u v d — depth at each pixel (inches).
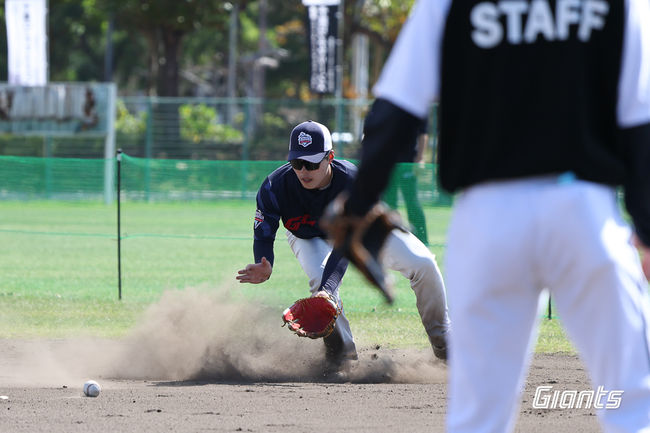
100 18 4879.4
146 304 1164.5
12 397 629.6
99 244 1923.0
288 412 575.5
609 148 302.4
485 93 294.0
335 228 312.2
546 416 555.8
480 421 310.7
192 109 3700.8
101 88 3287.4
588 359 311.0
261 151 3553.2
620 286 295.6
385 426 530.6
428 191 1619.1
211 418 554.3
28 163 2901.1
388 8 4613.7
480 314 303.6
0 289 1291.8
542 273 301.0
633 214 308.3
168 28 4416.8
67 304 1163.9
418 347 895.1
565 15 291.1
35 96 3307.1
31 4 3275.1
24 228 2252.7
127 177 2908.5
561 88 289.3
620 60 294.5
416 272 733.9
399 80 299.3
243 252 1792.6
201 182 2876.5
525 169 289.9
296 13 6756.9
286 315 676.7
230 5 4456.2
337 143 3235.7
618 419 306.5
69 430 517.0
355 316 1098.1
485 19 293.7
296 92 7667.3
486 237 295.1
